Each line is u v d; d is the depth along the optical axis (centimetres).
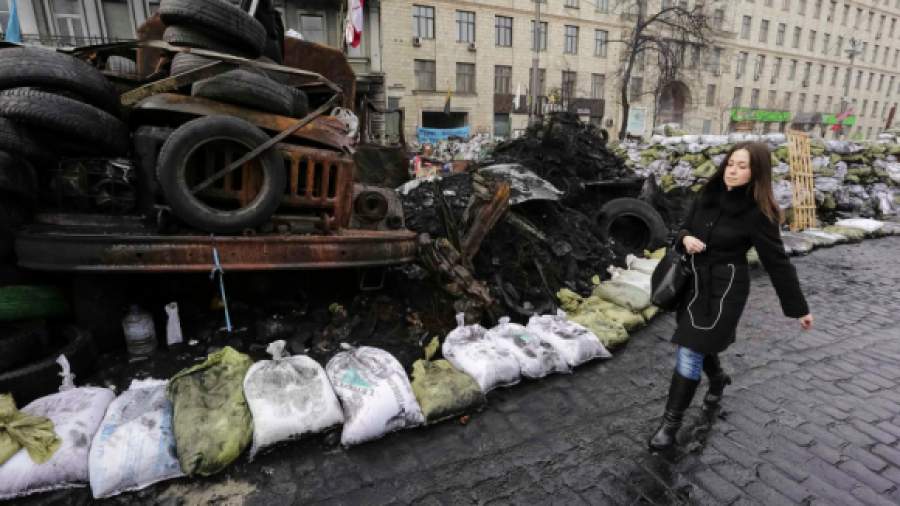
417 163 1435
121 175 304
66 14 1736
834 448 283
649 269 554
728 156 250
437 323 395
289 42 605
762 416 314
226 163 311
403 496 238
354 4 1612
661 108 3947
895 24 5559
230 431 247
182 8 321
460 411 298
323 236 338
